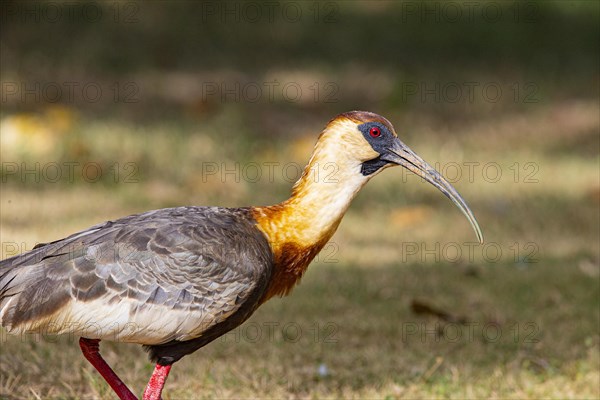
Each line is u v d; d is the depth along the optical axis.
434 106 19.92
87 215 13.66
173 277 7.50
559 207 15.59
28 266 7.47
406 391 9.35
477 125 19.28
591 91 20.95
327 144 8.44
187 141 17.14
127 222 7.85
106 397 8.72
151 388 7.82
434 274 12.73
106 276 7.39
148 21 21.72
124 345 9.99
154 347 7.83
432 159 17.44
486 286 12.37
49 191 14.67
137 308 7.41
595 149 18.45
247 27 22.23
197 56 20.89
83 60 19.95
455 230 14.47
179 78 19.98
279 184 15.91
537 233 14.45
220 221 7.92
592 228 14.76
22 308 7.32
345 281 12.24
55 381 9.05
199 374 9.38
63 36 20.66
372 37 22.52
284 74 20.58
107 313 7.37
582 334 10.98
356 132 8.46
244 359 9.91
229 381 9.35
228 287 7.66
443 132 18.89
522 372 9.84
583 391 9.47
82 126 17.23
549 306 11.82
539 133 19.02
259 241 7.99
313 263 12.88
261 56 21.25
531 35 23.28
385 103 19.61
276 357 9.94
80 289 7.34
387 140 8.57
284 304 11.53
